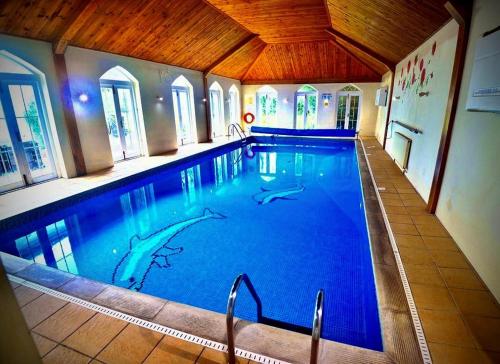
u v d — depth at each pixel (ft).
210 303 9.20
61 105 18.10
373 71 37.52
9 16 13.87
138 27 19.69
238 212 16.76
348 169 26.55
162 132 27.84
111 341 5.98
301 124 44.21
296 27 26.71
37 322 6.56
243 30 27.73
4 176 16.31
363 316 8.48
